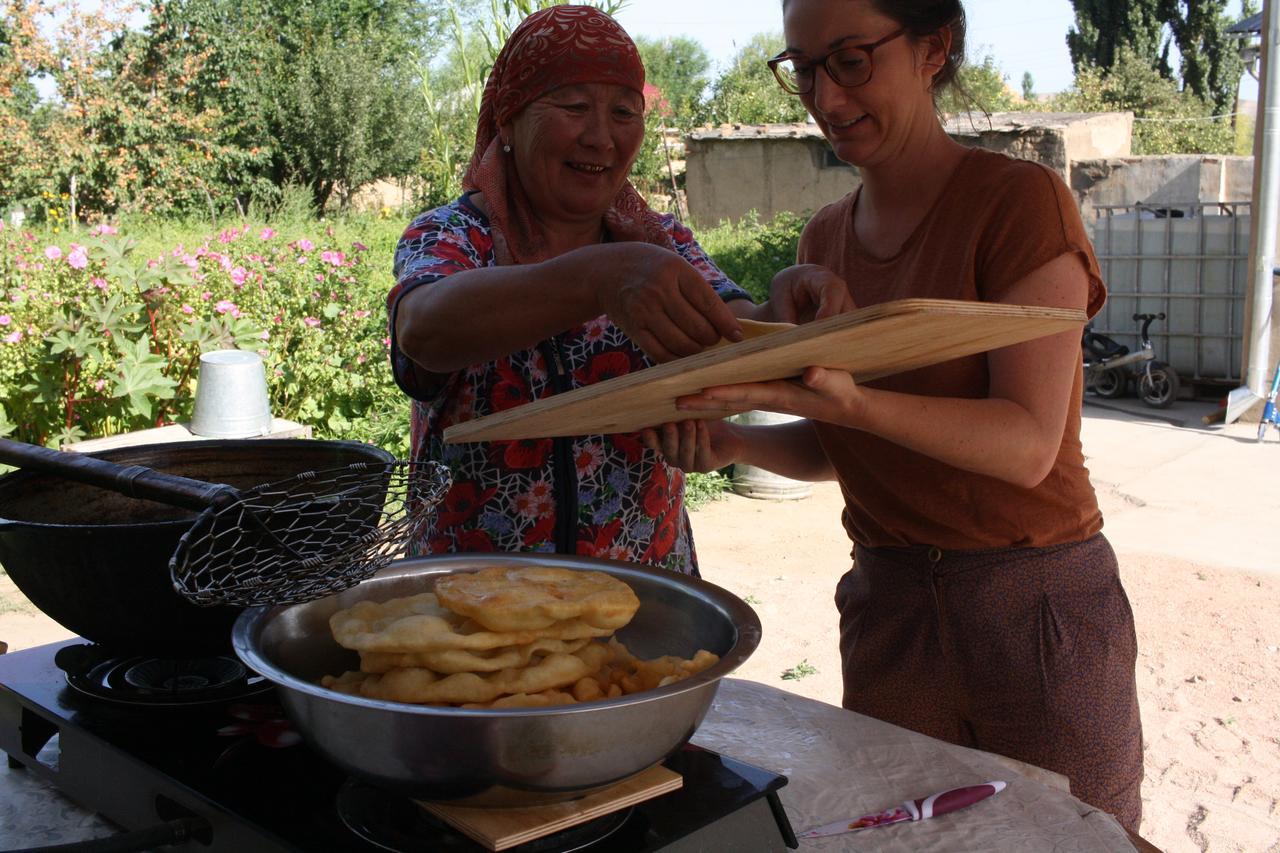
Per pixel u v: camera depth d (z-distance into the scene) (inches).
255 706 52.3
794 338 36.1
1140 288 377.7
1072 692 69.1
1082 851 49.8
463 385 66.1
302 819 43.1
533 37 61.9
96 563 48.0
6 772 56.2
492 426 48.0
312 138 852.6
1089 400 381.4
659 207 675.4
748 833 45.9
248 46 834.2
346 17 913.5
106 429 229.9
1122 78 1056.2
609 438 69.1
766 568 209.5
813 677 162.2
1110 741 69.8
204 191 765.9
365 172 874.1
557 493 67.9
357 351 260.1
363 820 42.8
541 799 39.2
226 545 44.9
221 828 44.1
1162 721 154.7
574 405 43.4
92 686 53.3
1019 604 69.2
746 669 165.6
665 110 757.3
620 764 39.0
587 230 69.6
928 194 67.0
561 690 41.7
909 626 73.5
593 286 47.9
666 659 44.5
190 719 51.3
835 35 62.0
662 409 50.1
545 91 61.5
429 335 54.6
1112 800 71.0
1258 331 335.0
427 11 955.3
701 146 604.7
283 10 879.7
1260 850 124.9
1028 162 64.0
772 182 585.3
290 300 261.4
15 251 263.9
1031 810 53.1
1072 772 70.2
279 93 859.4
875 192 69.5
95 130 746.8
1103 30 1136.8
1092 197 470.3
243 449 62.5
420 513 44.7
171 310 241.6
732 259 425.1
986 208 63.4
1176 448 306.8
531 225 66.7
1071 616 69.1
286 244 317.4
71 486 59.4
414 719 36.7
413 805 43.1
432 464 50.5
